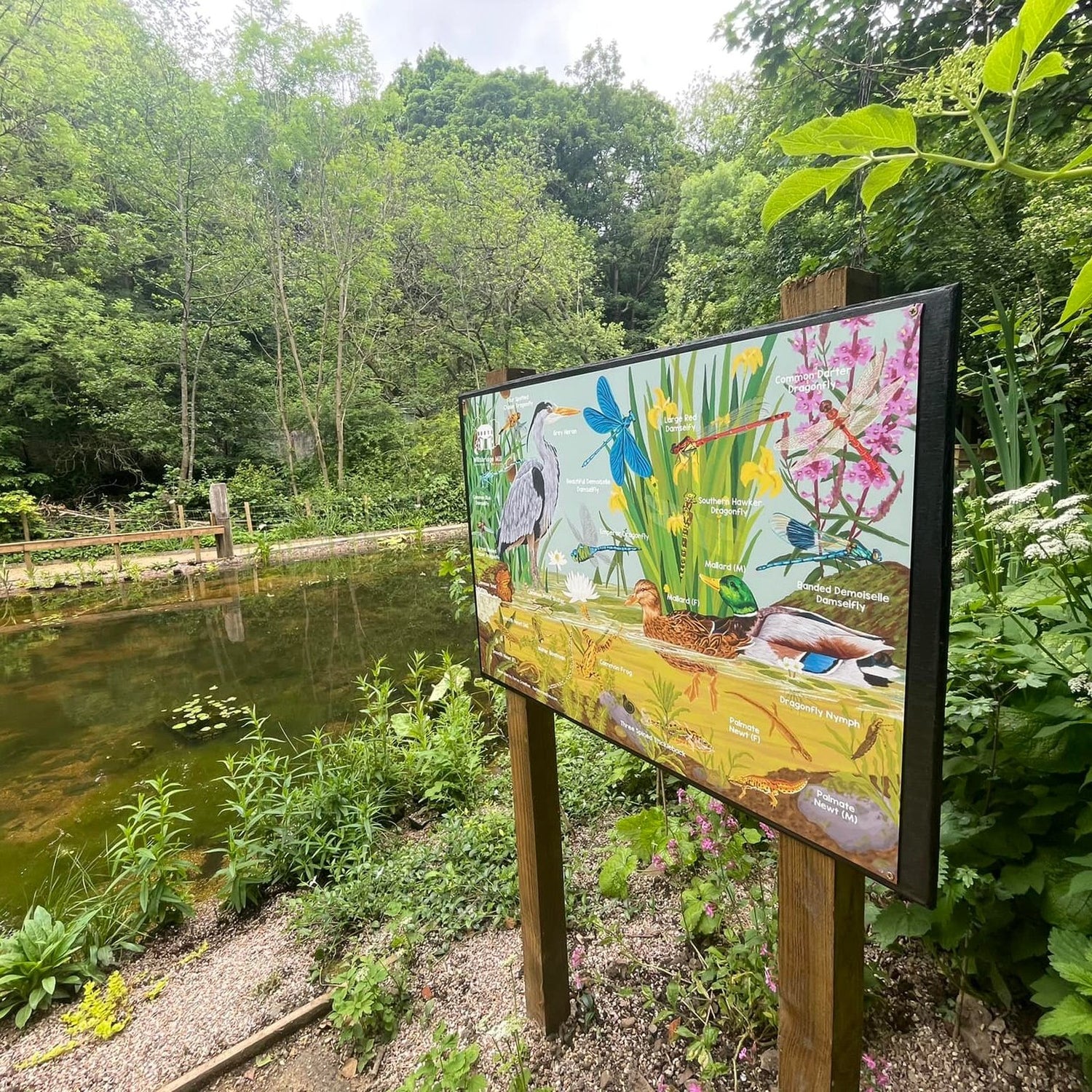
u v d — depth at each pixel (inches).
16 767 127.2
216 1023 62.1
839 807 24.6
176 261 496.7
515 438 45.1
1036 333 79.5
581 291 641.6
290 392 581.3
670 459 31.2
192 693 164.2
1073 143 109.9
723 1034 49.0
